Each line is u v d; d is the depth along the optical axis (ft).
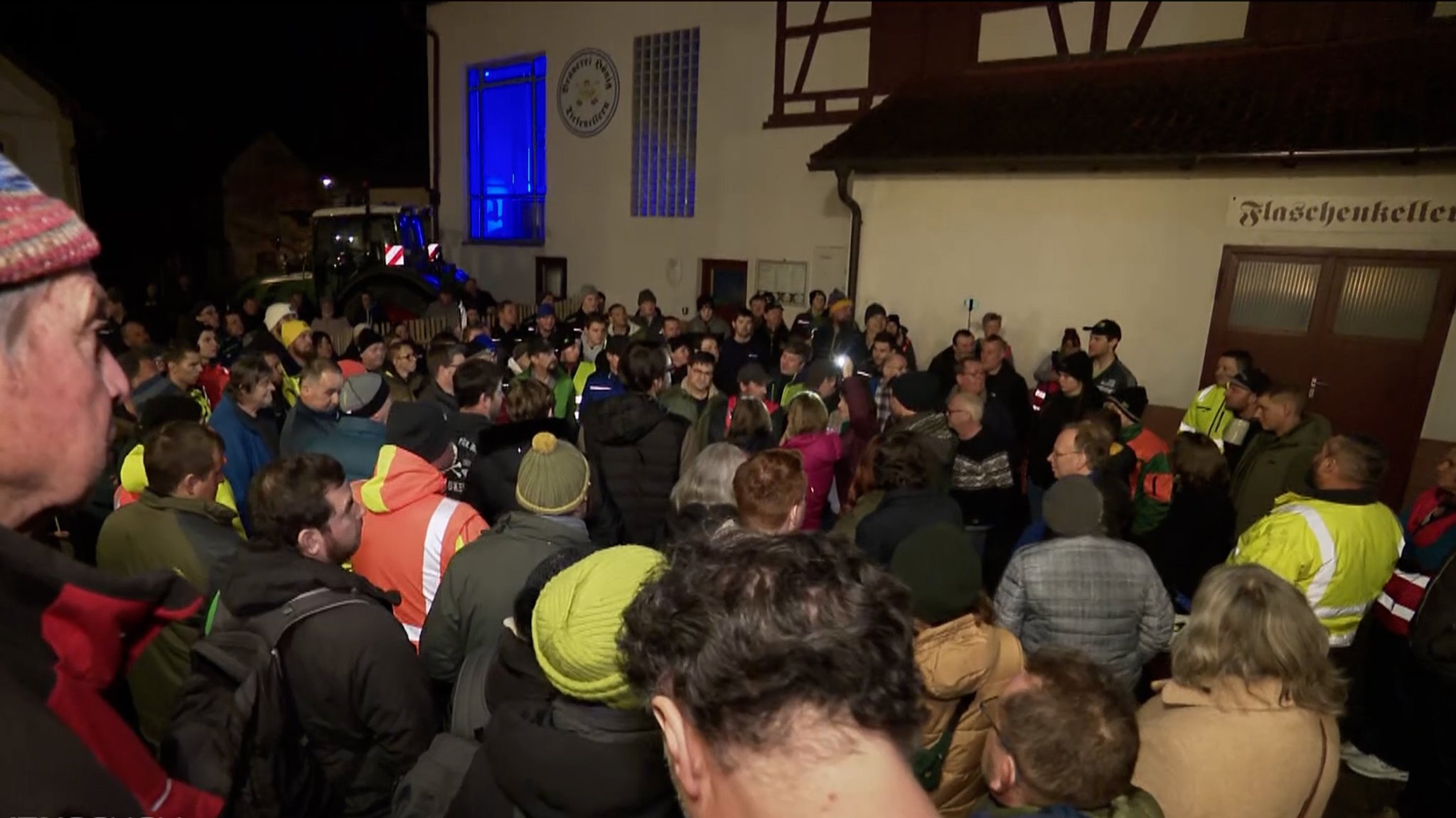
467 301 32.53
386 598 5.67
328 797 4.91
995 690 6.17
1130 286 23.58
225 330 25.39
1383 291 19.69
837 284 31.60
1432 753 8.76
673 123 36.60
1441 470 9.70
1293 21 23.62
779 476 7.37
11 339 1.74
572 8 39.50
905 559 6.14
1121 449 12.11
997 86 27.53
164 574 2.09
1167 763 5.10
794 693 1.95
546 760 3.57
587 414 11.54
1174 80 24.08
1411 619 9.06
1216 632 5.16
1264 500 12.26
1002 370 20.01
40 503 1.89
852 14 30.81
